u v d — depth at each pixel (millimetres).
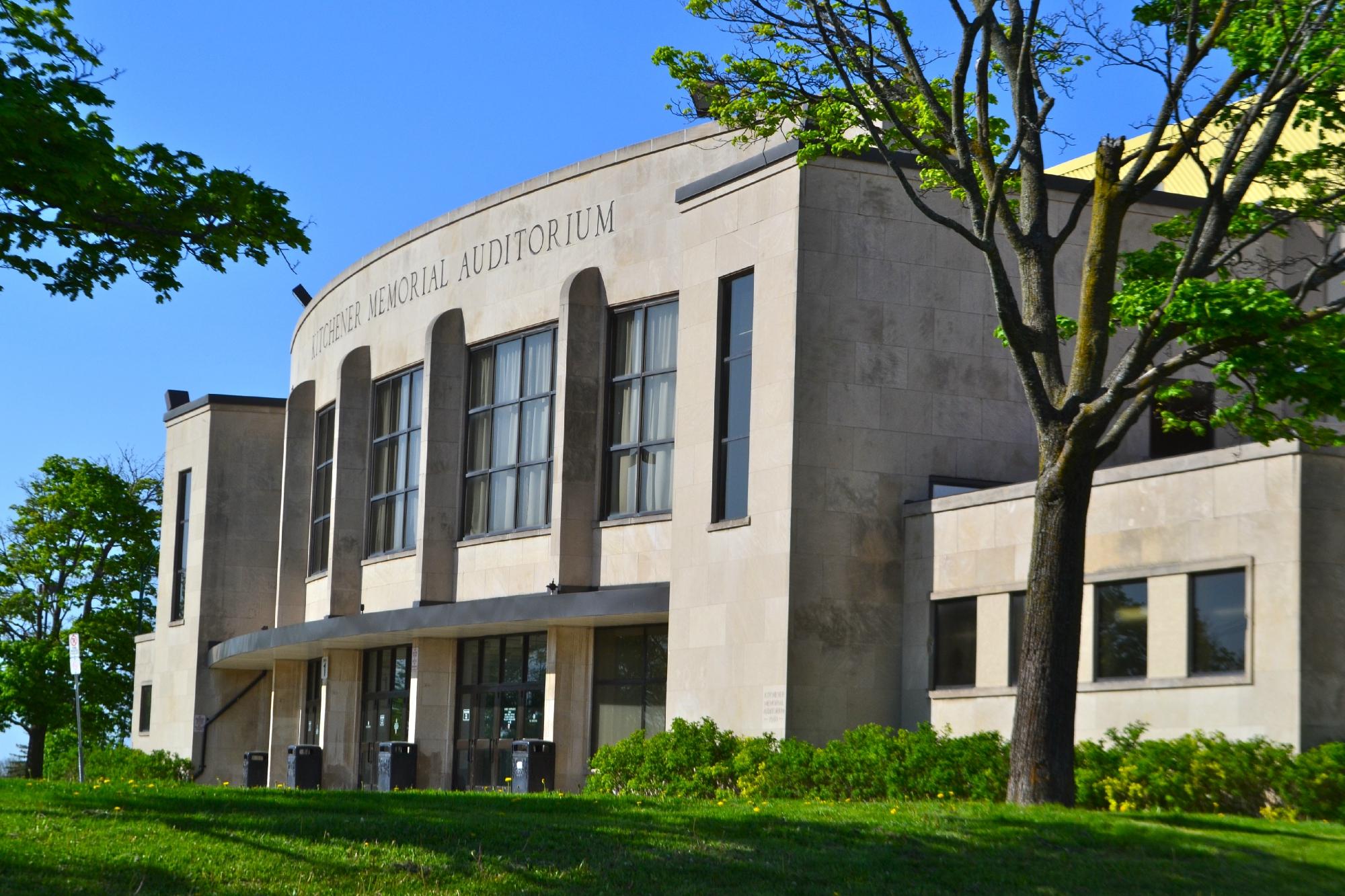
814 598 25047
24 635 57625
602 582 30406
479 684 34156
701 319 27844
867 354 25906
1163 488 21609
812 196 25875
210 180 18516
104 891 13320
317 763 37719
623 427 30859
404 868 14570
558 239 32688
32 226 17625
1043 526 18594
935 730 24109
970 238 18781
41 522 57406
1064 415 18656
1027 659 18547
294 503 41875
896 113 21141
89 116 17859
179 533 47031
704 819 17125
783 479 25312
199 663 44062
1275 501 19969
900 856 15281
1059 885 14109
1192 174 33562
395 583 36031
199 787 20297
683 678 27047
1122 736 21625
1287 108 17969
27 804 17438
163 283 18906
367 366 38531
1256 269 27750
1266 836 15852
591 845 15617
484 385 34531
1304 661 19375
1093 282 19000
